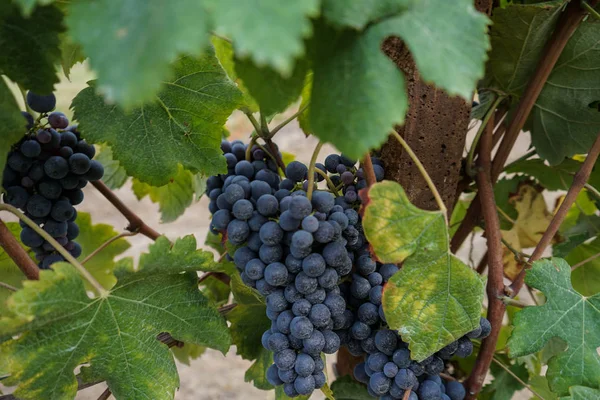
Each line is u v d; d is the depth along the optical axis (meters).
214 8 0.48
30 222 0.65
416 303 0.65
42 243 0.75
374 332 0.68
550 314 0.68
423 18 0.54
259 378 0.79
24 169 0.72
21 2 0.51
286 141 2.30
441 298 0.65
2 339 0.64
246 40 0.47
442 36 0.54
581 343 0.68
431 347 0.65
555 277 0.69
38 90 0.62
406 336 0.65
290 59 0.47
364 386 0.81
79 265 0.66
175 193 0.95
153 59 0.48
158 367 0.68
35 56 0.61
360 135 0.53
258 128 0.73
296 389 0.65
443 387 0.71
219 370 1.58
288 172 0.69
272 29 0.47
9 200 0.72
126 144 0.71
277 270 0.63
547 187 0.92
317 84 0.54
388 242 0.63
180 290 0.69
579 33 0.76
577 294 0.69
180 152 0.71
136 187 0.96
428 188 0.75
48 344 0.65
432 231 0.63
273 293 0.65
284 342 0.65
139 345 0.68
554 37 0.76
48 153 0.73
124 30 0.48
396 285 0.64
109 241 0.85
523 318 0.68
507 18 0.76
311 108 0.54
